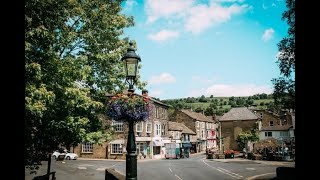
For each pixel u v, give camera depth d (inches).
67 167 1264.8
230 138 2765.7
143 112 328.8
